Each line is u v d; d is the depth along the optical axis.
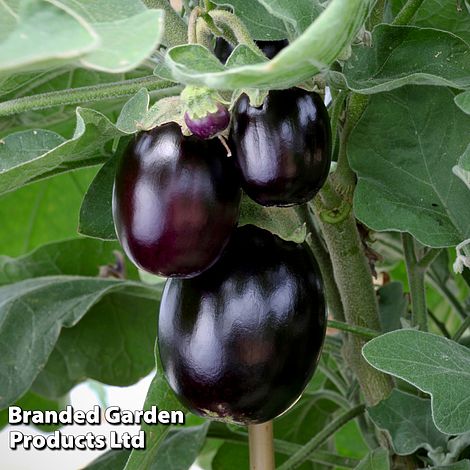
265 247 0.57
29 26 0.33
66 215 1.18
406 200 0.68
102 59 0.33
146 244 0.53
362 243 0.79
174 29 0.62
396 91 0.69
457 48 0.60
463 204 0.67
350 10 0.40
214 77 0.39
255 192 0.52
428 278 0.96
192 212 0.52
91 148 0.57
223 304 0.56
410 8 0.64
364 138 0.69
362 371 0.77
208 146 0.53
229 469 1.01
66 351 1.05
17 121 0.83
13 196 1.15
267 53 0.61
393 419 0.73
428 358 0.58
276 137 0.51
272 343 0.56
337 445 1.21
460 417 0.56
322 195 0.68
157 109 0.54
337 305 0.79
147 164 0.53
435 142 0.69
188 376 0.57
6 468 1.76
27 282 1.00
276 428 1.03
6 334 0.93
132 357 1.06
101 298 1.04
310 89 0.53
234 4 0.57
